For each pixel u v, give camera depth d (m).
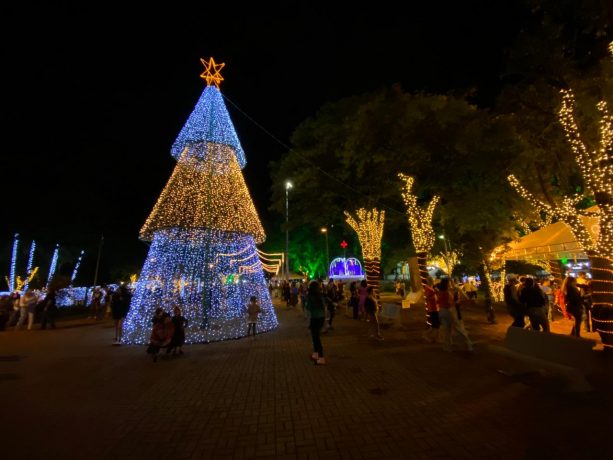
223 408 5.29
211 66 15.45
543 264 21.61
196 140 14.05
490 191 12.39
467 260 22.42
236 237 14.48
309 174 14.04
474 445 3.90
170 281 12.98
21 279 24.44
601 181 7.94
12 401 5.75
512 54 9.13
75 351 10.09
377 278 14.84
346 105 13.86
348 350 9.11
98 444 4.20
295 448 3.99
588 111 8.20
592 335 10.68
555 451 3.70
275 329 13.65
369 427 4.46
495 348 6.71
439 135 11.15
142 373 7.47
